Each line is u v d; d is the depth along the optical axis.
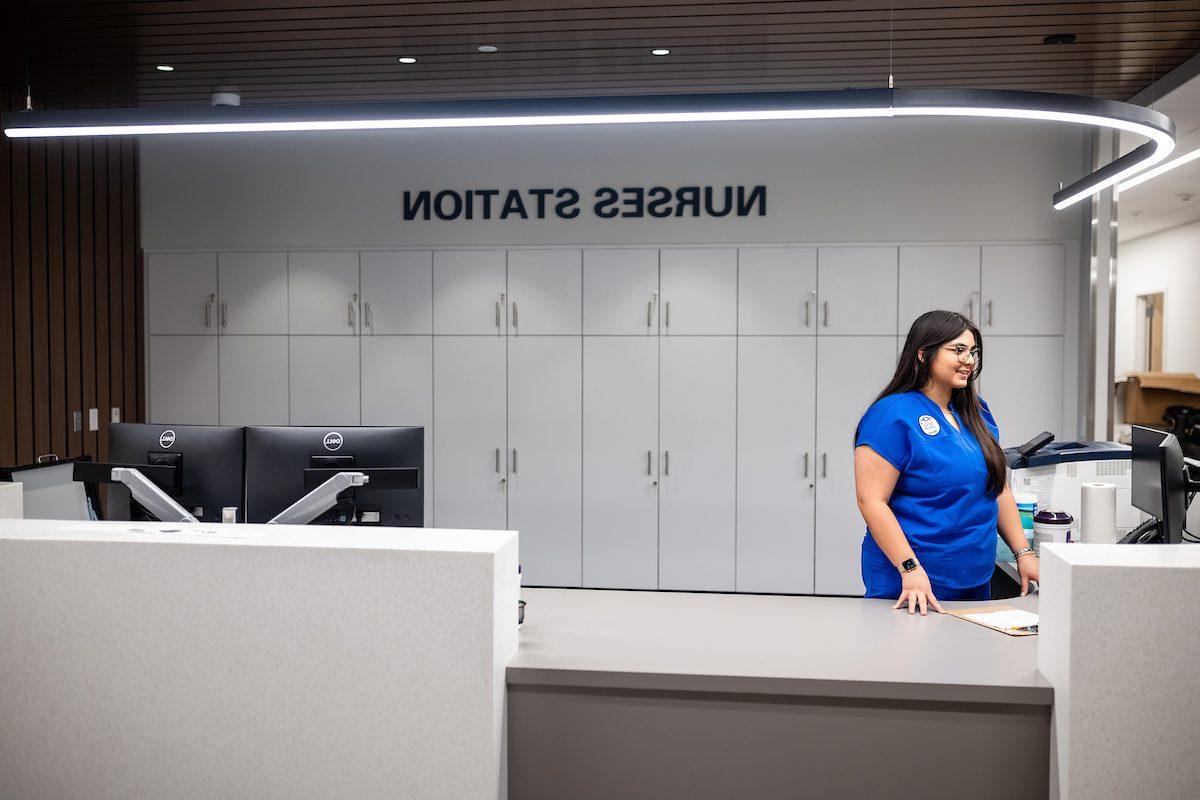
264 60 4.45
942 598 2.50
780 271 5.34
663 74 4.65
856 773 1.78
